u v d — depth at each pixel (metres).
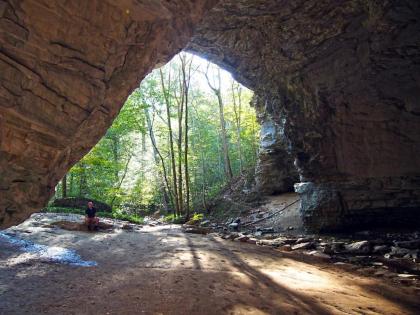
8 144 5.10
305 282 9.48
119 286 8.03
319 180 19.52
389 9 13.59
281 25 16.72
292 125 20.11
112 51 5.93
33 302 6.80
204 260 11.07
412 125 15.75
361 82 16.45
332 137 18.50
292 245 15.67
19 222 5.89
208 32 18.16
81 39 5.43
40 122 5.29
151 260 10.68
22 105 5.04
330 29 15.95
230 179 31.86
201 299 7.45
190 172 34.84
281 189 26.28
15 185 5.45
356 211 18.02
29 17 4.80
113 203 27.44
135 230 16.86
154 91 27.92
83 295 7.37
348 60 16.36
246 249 13.78
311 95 18.50
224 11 16.25
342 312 7.39
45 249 11.04
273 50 18.41
